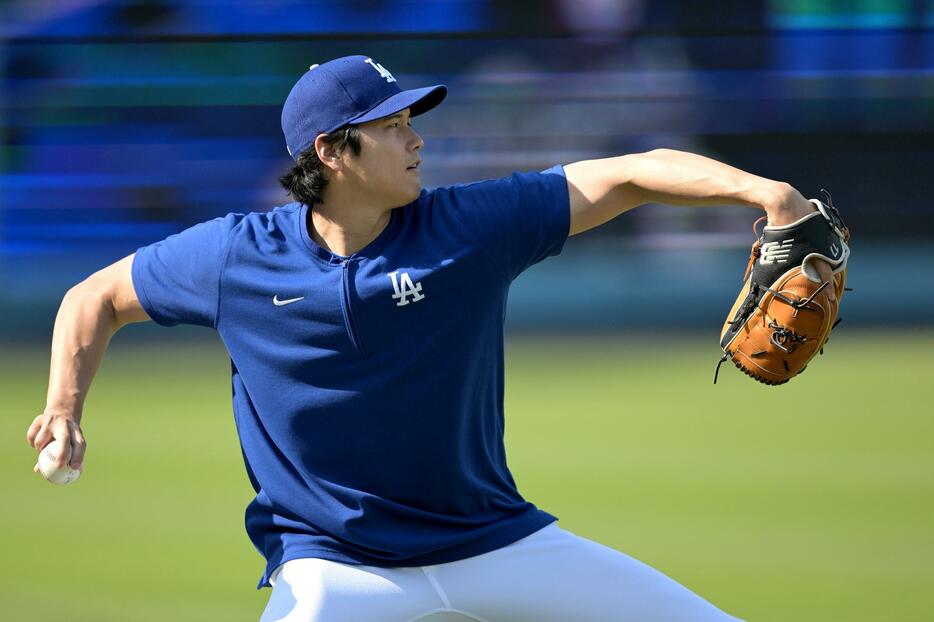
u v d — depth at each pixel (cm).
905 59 7762
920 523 2497
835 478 2931
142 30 7538
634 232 7181
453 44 7788
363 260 1183
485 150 7769
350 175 1177
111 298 1262
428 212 1202
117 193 7419
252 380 1222
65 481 1189
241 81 7600
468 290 1187
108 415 3891
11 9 7481
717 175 1153
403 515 1209
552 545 1226
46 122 7444
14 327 5678
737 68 7819
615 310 6181
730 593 2019
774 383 1229
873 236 7812
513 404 4047
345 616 1177
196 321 1251
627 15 7781
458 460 1216
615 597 1199
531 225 1191
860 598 1984
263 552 1276
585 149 7781
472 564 1210
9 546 2402
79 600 2030
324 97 1172
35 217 7306
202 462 3209
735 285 6812
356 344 1182
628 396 4156
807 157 7844
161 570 2223
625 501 2712
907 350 5019
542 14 7719
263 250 1199
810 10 7794
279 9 7638
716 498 2742
